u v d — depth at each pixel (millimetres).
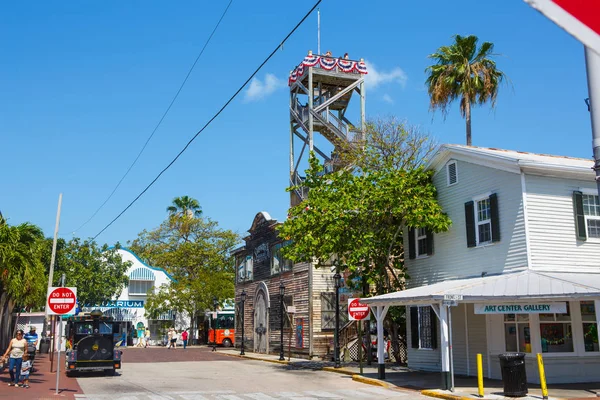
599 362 19047
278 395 17516
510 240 19625
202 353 44219
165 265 63125
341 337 32406
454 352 22219
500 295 16781
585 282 17484
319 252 24547
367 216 24609
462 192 22328
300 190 37625
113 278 57844
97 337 23969
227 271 61469
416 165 28531
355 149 31562
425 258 24359
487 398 15547
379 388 19375
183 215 69312
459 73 33875
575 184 20047
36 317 47062
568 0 1992
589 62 4508
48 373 25391
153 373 26000
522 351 19172
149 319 60500
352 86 38312
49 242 55062
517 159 19125
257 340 42594
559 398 15133
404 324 28453
